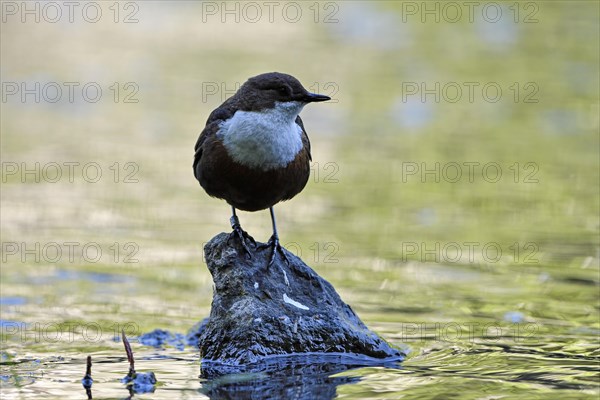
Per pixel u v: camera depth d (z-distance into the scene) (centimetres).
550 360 891
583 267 1261
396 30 2719
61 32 2692
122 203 1541
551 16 2808
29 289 1162
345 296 1141
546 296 1141
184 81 2278
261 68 2358
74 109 2106
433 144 1897
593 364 874
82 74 2314
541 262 1277
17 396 787
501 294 1152
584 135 1964
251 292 891
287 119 874
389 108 2122
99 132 1947
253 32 2723
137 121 2025
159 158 1792
